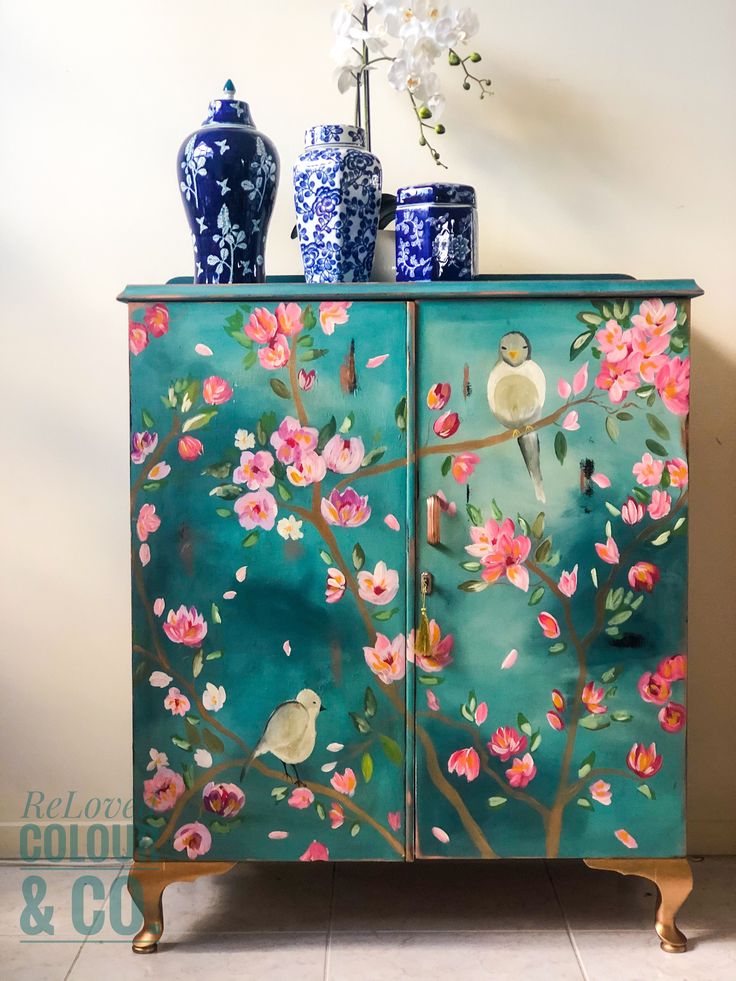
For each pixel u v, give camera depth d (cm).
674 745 191
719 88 233
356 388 187
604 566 189
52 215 235
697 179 235
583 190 236
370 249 207
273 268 236
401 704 191
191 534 190
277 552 190
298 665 191
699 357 238
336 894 220
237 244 200
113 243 235
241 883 225
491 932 204
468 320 186
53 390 237
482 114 234
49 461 238
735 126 234
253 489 189
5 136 233
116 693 241
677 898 194
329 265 203
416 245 205
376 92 233
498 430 188
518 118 234
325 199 201
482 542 189
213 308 187
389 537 189
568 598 190
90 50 232
